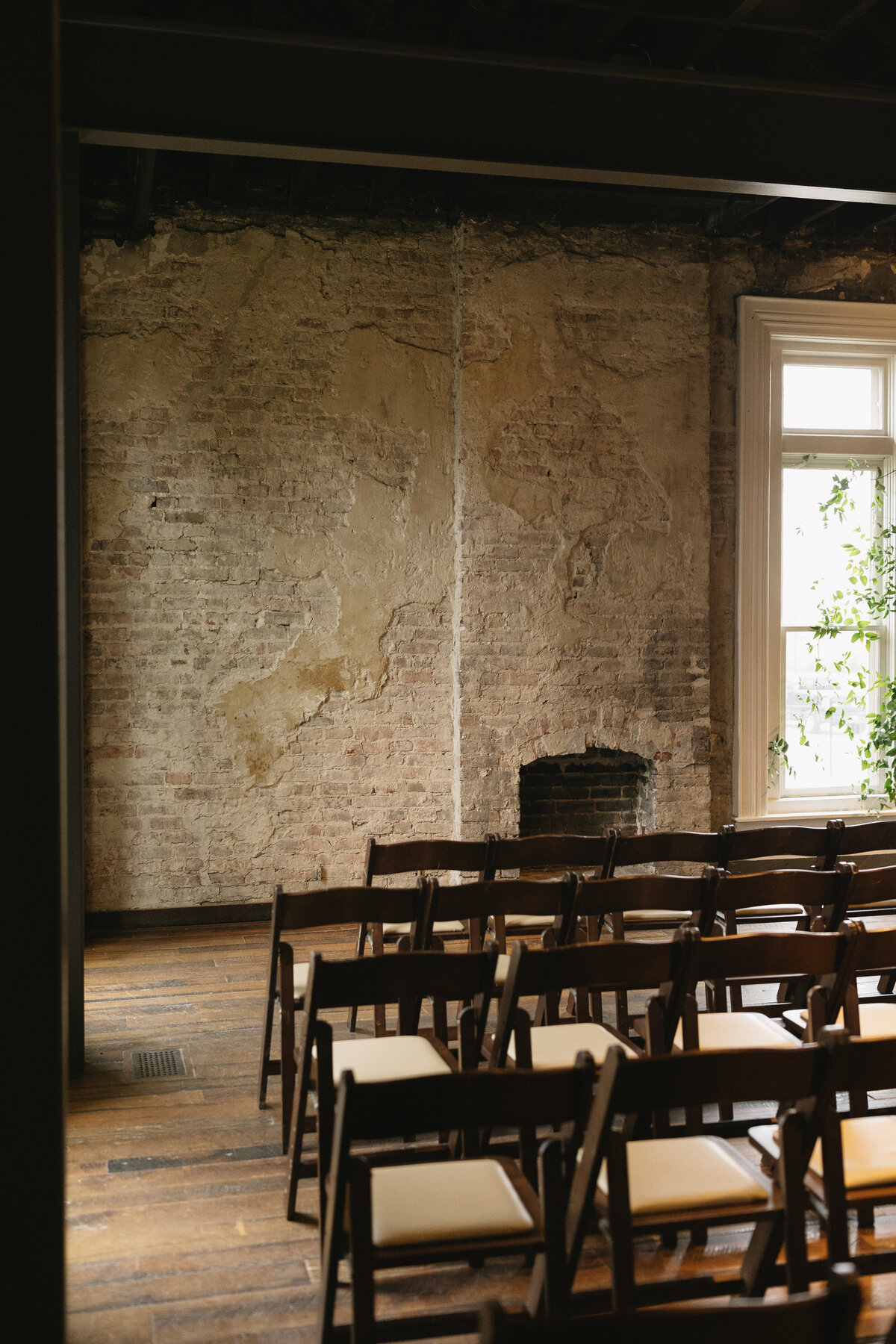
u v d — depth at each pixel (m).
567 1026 3.04
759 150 4.15
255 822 6.11
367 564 6.26
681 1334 1.29
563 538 6.46
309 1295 2.49
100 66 3.61
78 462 3.88
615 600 6.54
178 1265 2.61
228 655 6.05
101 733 5.89
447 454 6.36
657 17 4.84
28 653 1.91
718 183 4.16
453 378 6.36
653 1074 1.92
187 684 6.00
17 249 1.90
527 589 6.41
